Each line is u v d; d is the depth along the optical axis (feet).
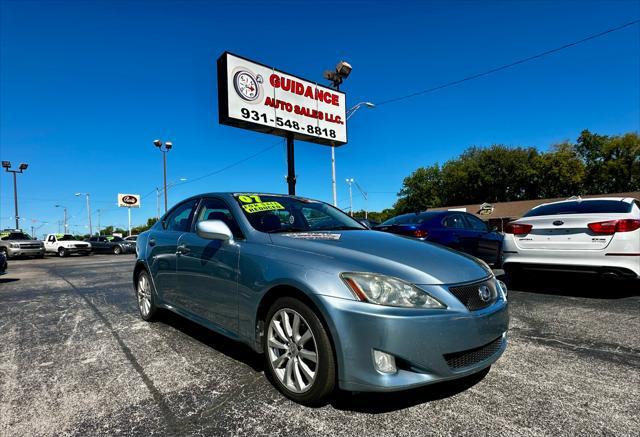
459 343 7.30
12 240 73.31
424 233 22.18
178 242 12.43
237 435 6.91
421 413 7.55
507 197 162.50
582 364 9.94
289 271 8.09
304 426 7.15
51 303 19.54
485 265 9.45
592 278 16.79
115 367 10.18
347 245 8.82
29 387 9.02
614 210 17.12
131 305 18.51
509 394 8.32
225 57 41.50
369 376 6.98
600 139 152.25
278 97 45.83
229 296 9.69
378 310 7.04
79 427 7.25
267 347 8.67
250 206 11.19
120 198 171.01
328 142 52.47
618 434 6.80
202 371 9.82
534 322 13.71
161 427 7.22
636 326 13.10
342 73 53.67
